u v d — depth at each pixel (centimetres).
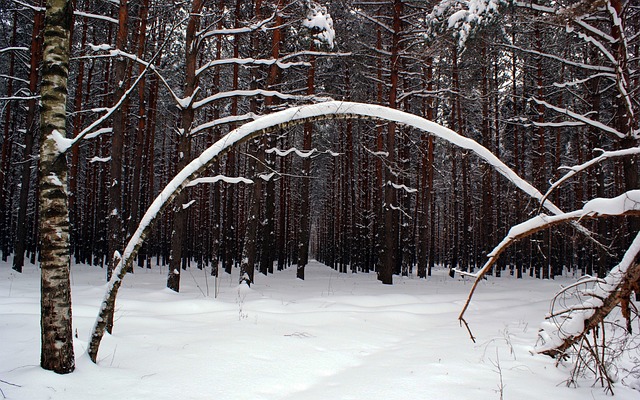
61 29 435
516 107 2311
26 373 381
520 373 490
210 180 956
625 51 644
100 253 2198
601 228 1653
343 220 3023
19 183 3147
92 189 2480
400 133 2189
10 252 2912
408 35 1836
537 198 342
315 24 1466
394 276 2236
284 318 773
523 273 2719
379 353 573
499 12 1235
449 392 415
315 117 359
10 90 2053
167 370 441
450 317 903
